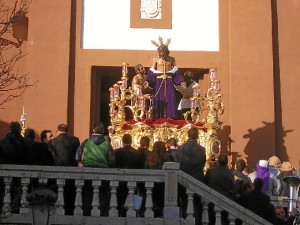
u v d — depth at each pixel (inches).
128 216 682.8
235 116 1126.4
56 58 1133.1
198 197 706.8
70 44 1144.8
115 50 1150.3
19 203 685.9
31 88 1119.6
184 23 1167.6
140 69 1033.5
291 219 751.1
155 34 1161.4
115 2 1169.4
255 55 1147.3
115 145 997.8
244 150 1116.5
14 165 687.7
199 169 737.0
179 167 704.4
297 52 1165.1
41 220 599.5
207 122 1008.9
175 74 1042.1
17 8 1125.1
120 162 732.7
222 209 694.5
